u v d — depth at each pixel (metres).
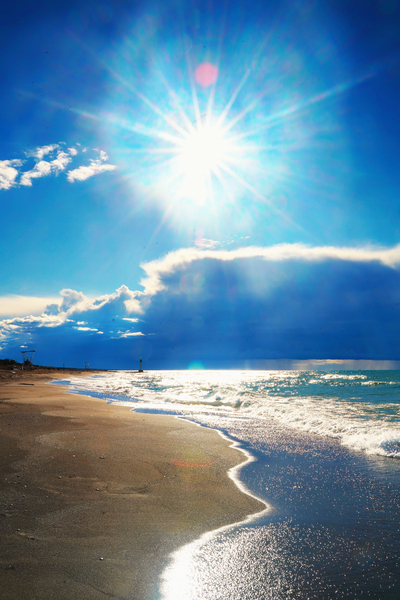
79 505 5.30
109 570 3.63
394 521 4.89
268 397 24.23
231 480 6.76
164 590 3.32
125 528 4.61
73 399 21.67
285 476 7.00
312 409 17.11
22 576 3.47
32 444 8.85
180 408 19.08
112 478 6.57
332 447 9.55
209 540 4.35
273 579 3.53
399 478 6.79
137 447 9.05
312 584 3.47
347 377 58.31
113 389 35.03
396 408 17.12
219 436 10.96
